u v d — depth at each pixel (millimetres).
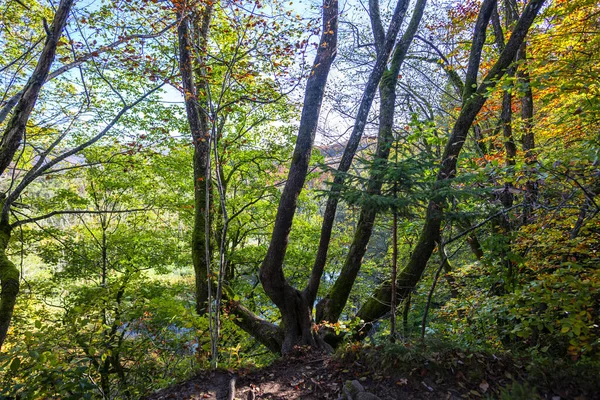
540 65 4965
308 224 12219
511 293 4473
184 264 11484
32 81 4078
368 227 6910
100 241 11125
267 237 12828
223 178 10492
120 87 9250
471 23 10078
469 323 5914
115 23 6020
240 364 5172
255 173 11594
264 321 6887
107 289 5793
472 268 7023
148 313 5570
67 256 10250
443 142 6391
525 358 3740
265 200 11664
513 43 5953
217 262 9164
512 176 4691
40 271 12742
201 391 4203
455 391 3389
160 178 11625
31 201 10297
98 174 10242
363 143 10828
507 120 7520
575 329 3318
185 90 6000
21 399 3492
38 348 3768
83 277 10359
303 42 5602
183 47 6316
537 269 5473
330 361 4504
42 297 10070
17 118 4117
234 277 12094
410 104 10906
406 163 4172
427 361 3744
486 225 6840
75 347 4441
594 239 5168
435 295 8750
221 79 8453
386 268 12547
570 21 6203
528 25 5844
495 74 6039
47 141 10008
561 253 5402
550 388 3195
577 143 5938
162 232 11734
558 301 3773
